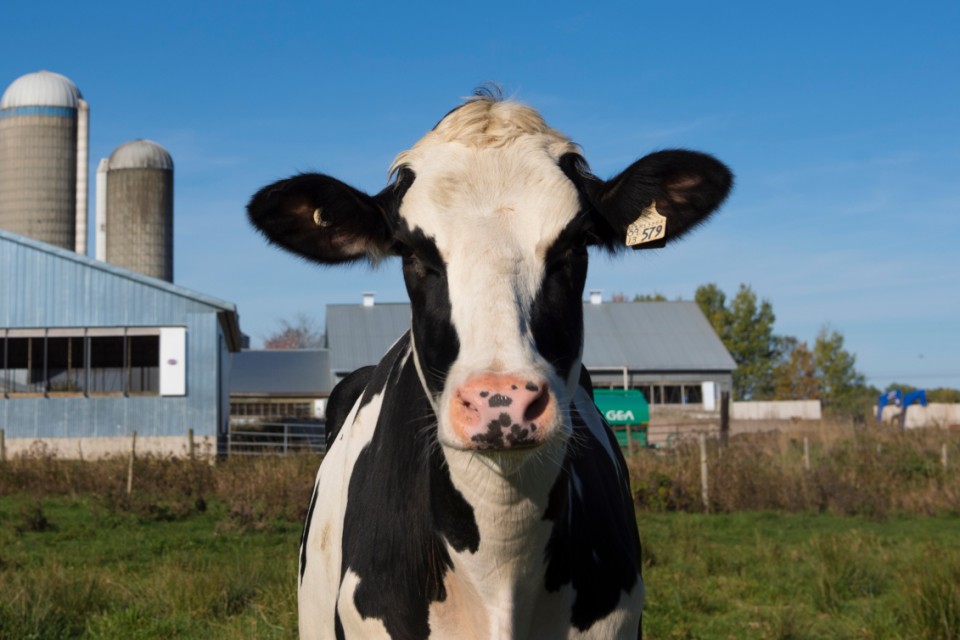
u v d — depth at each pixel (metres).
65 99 34.69
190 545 12.49
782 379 67.00
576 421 3.83
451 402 2.71
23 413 28.16
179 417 28.48
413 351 3.37
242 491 17.19
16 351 34.09
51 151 34.59
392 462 3.57
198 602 8.45
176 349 28.58
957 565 9.05
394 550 3.43
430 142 3.36
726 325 70.25
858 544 12.10
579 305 3.12
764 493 18.06
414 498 3.37
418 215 3.11
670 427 39.47
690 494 17.67
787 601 9.78
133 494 16.86
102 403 28.38
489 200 3.10
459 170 3.18
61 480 18.83
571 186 3.17
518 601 3.18
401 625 3.38
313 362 48.44
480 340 2.84
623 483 4.25
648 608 9.18
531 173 3.17
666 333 48.81
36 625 7.64
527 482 3.02
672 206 3.61
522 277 2.97
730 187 3.50
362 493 3.77
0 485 18.59
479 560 3.14
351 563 3.63
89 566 10.96
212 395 28.62
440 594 3.29
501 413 2.62
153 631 7.71
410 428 3.48
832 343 66.75
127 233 34.97
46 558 10.93
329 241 3.65
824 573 10.09
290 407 47.91
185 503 15.81
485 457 2.98
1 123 34.81
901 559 11.73
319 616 4.14
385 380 4.10
